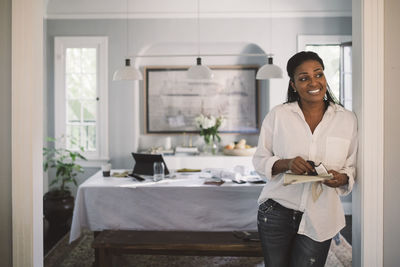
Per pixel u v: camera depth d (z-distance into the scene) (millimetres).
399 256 1665
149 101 4945
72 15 4566
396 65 1637
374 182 1636
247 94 4934
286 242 1680
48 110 4691
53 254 3223
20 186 1683
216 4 4500
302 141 1619
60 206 3943
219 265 2977
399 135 1647
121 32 4578
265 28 4512
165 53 4945
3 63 1682
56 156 4676
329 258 3064
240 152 4410
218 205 2973
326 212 1586
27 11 1666
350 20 4469
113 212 2988
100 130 4652
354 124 1652
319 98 1599
